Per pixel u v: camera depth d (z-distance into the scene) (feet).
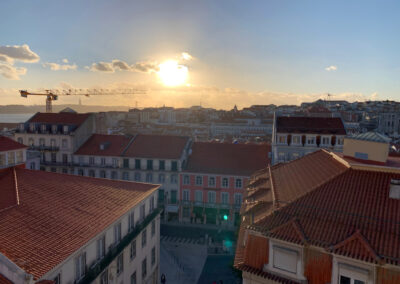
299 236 49.37
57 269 52.54
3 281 44.06
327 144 174.29
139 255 93.45
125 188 93.50
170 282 122.42
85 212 70.44
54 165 207.00
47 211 64.39
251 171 180.14
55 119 221.87
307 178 67.72
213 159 193.57
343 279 45.68
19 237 52.31
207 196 183.83
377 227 46.19
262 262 54.08
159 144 203.10
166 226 182.80
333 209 51.57
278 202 60.29
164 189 191.42
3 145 94.89
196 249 154.61
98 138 220.84
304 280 49.01
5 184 73.26
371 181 54.24
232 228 178.70
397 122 456.45
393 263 40.98
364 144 61.21
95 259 68.03
